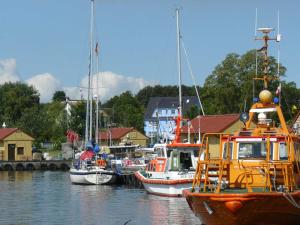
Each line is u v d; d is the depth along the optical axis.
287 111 51.97
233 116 72.81
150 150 66.50
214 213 22.58
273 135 24.17
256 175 23.67
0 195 46.50
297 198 22.28
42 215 33.97
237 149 24.36
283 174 23.02
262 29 26.33
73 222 31.00
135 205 37.91
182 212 33.84
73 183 57.84
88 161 58.69
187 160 43.53
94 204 39.22
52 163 91.69
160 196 43.03
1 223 31.09
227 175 24.12
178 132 45.78
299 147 25.55
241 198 21.75
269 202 21.92
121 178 56.19
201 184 24.75
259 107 25.56
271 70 54.78
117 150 79.56
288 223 23.03
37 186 55.84
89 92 69.25
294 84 81.31
